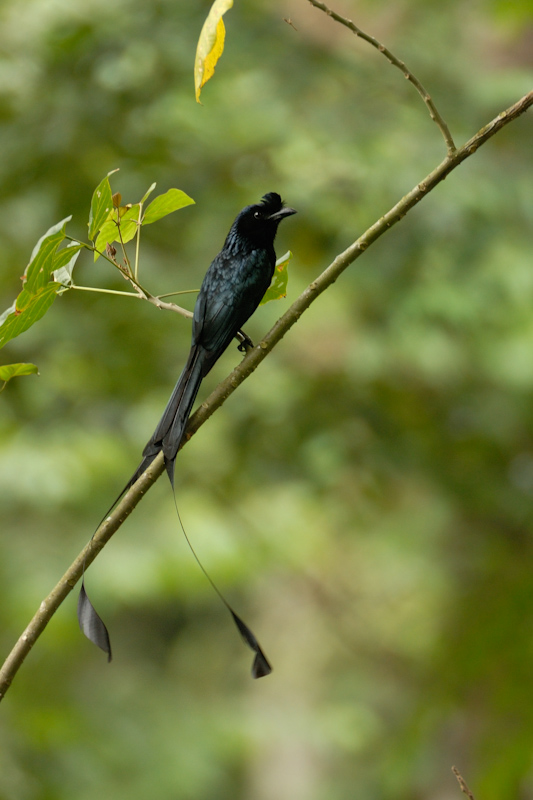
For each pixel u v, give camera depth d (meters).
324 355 12.87
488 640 8.59
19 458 11.59
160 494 13.40
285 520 14.26
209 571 12.73
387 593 16.39
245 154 12.05
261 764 18.41
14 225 11.89
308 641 17.62
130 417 12.69
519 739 7.61
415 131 12.32
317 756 18.08
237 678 19.62
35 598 12.01
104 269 11.24
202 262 12.17
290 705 16.83
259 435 12.65
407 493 14.18
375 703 16.27
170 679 20.47
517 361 12.78
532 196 12.19
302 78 12.09
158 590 12.65
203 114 11.78
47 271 4.34
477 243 11.94
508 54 14.20
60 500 11.70
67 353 11.69
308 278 12.55
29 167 11.18
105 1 11.78
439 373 13.11
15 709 10.78
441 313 11.78
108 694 14.32
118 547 12.66
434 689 9.13
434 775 10.40
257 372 12.73
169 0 11.70
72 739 10.80
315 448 12.30
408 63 12.86
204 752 13.78
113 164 11.45
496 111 12.73
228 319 5.53
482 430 13.09
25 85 11.66
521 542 12.87
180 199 4.61
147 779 12.38
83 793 10.55
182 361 12.35
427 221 11.88
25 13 11.76
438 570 14.27
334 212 11.98
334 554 16.20
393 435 12.70
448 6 13.68
